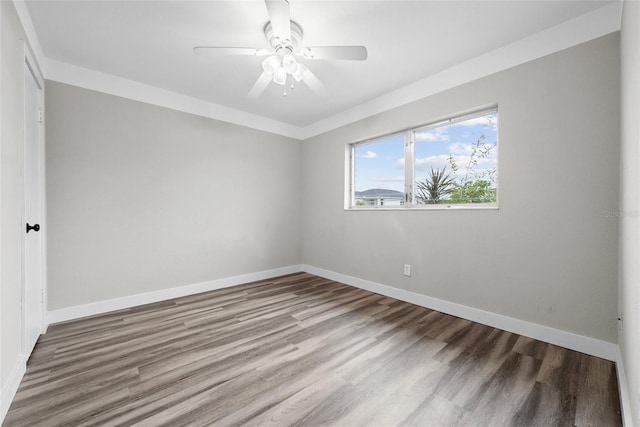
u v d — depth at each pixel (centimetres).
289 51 181
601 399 134
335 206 366
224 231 336
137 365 164
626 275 133
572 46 181
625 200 137
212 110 324
